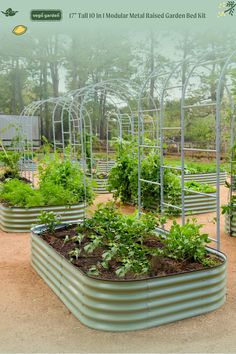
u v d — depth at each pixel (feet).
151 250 13.01
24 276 14.93
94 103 70.18
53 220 16.38
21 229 20.83
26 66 80.59
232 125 20.77
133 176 25.82
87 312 10.84
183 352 9.62
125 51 76.79
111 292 10.45
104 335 10.43
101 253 13.51
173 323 11.03
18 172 35.86
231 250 17.87
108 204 17.02
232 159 19.76
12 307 12.28
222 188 34.91
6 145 51.62
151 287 10.63
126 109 51.96
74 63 78.69
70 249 13.89
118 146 29.12
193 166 40.27
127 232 14.20
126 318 10.50
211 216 24.90
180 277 11.02
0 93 80.59
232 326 10.91
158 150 24.68
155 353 9.58
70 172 26.08
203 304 11.51
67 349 9.80
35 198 21.09
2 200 22.90
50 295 13.20
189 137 52.49
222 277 11.96
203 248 12.71
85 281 10.85
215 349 9.77
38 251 14.99
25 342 10.19
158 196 24.48
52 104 79.56
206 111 50.55
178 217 24.07
